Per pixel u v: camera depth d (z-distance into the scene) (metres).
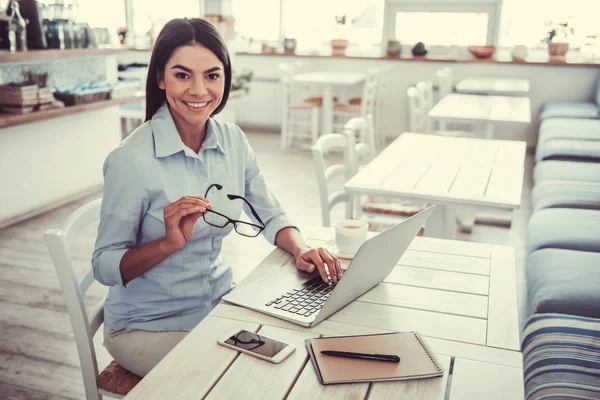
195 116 1.43
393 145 3.11
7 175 3.89
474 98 5.27
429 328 1.19
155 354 1.42
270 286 1.36
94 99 4.39
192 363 1.04
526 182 5.16
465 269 1.49
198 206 1.27
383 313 1.25
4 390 2.13
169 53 1.38
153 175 1.40
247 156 1.65
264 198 1.68
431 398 0.95
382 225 2.67
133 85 4.83
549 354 1.56
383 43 7.48
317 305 1.26
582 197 2.97
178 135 1.43
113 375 1.45
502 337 1.16
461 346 1.12
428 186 2.32
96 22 7.95
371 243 1.14
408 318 1.23
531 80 6.55
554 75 6.48
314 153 2.53
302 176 5.34
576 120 5.37
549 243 2.38
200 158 1.46
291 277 1.42
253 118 7.73
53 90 4.26
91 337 1.48
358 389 0.97
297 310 1.24
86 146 4.63
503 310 1.27
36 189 4.15
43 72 4.23
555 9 6.75
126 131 7.37
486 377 1.02
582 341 1.60
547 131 4.95
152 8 8.12
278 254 1.58
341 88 7.21
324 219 2.62
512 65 6.56
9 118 3.56
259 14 7.89
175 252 1.46
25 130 4.00
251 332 1.14
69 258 1.35
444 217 2.44
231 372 1.01
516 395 0.97
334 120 7.15
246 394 0.96
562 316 1.74
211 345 1.10
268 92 7.54
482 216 4.09
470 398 0.96
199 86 1.39
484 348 1.12
